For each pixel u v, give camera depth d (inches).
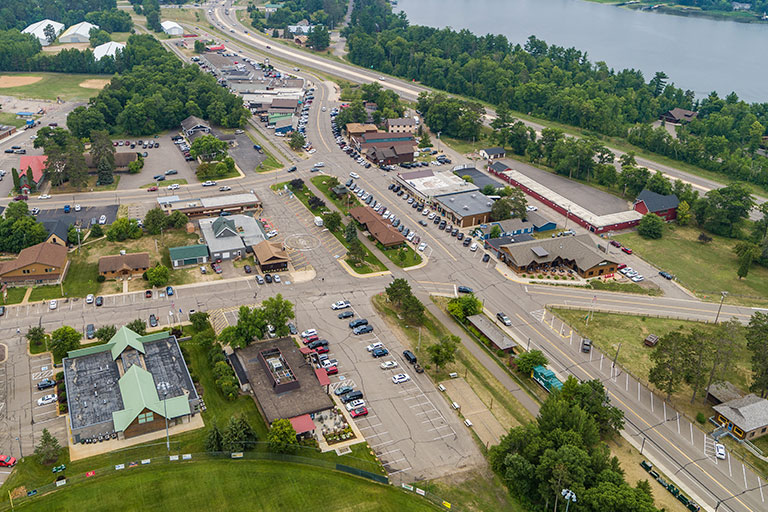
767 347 5438.0
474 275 7377.0
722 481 4665.4
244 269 7204.7
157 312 6304.1
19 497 4192.9
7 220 7401.6
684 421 5265.8
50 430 4776.1
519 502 4411.9
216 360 5477.4
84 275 6924.2
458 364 5807.1
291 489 4370.1
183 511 4153.5
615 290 7224.4
